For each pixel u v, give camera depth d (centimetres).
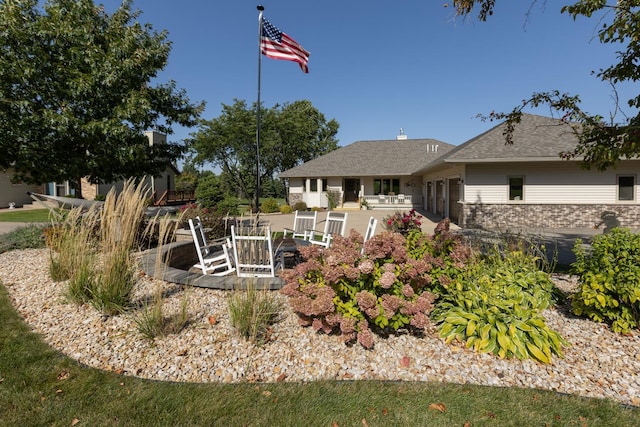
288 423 213
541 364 273
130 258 406
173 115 1094
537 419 213
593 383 250
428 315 349
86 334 332
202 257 554
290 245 646
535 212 1267
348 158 2681
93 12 941
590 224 1242
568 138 1276
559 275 537
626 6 353
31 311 392
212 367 276
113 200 409
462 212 1315
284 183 3528
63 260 480
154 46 1012
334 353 292
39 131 823
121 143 909
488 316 305
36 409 225
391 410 223
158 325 320
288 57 1216
